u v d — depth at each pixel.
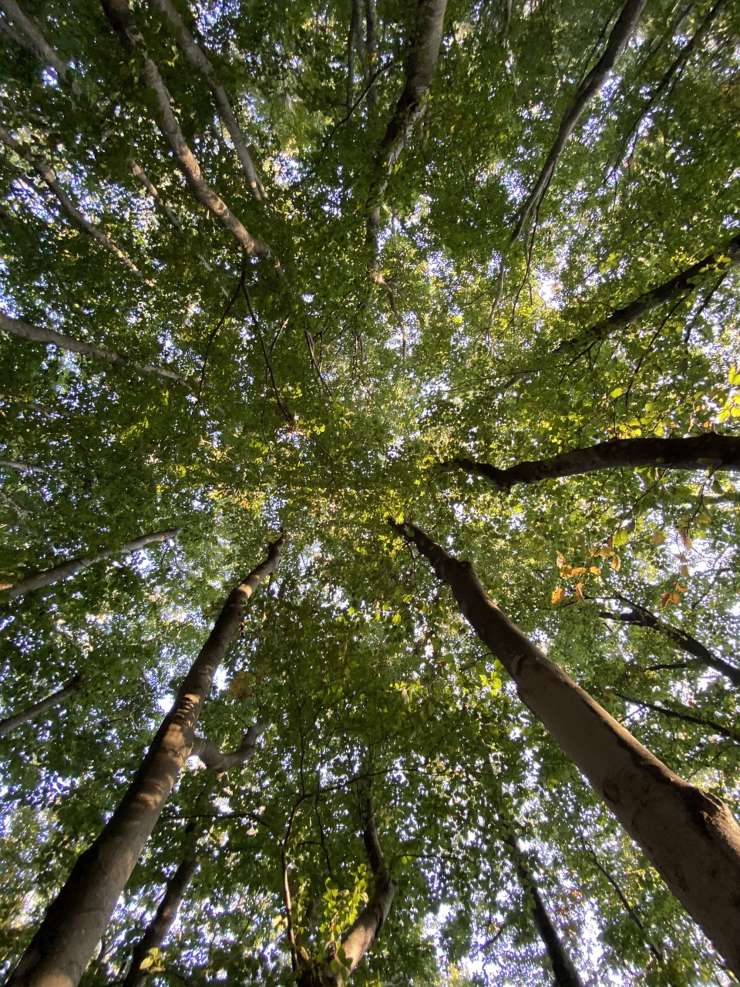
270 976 5.50
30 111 6.50
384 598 7.59
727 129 7.50
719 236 7.16
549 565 9.70
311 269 6.95
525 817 8.21
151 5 5.51
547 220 11.12
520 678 3.77
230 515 11.45
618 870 8.91
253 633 7.90
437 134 8.52
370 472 7.49
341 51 10.08
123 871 3.60
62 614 10.51
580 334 7.40
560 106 9.73
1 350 10.12
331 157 7.90
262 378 7.89
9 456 10.59
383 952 6.44
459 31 9.69
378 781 6.86
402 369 12.44
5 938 6.91
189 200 6.97
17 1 7.87
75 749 9.43
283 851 4.91
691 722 9.56
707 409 4.01
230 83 7.00
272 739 8.10
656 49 8.05
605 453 4.79
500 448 8.05
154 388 8.08
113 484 10.16
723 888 1.81
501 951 9.61
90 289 9.73
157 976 6.09
